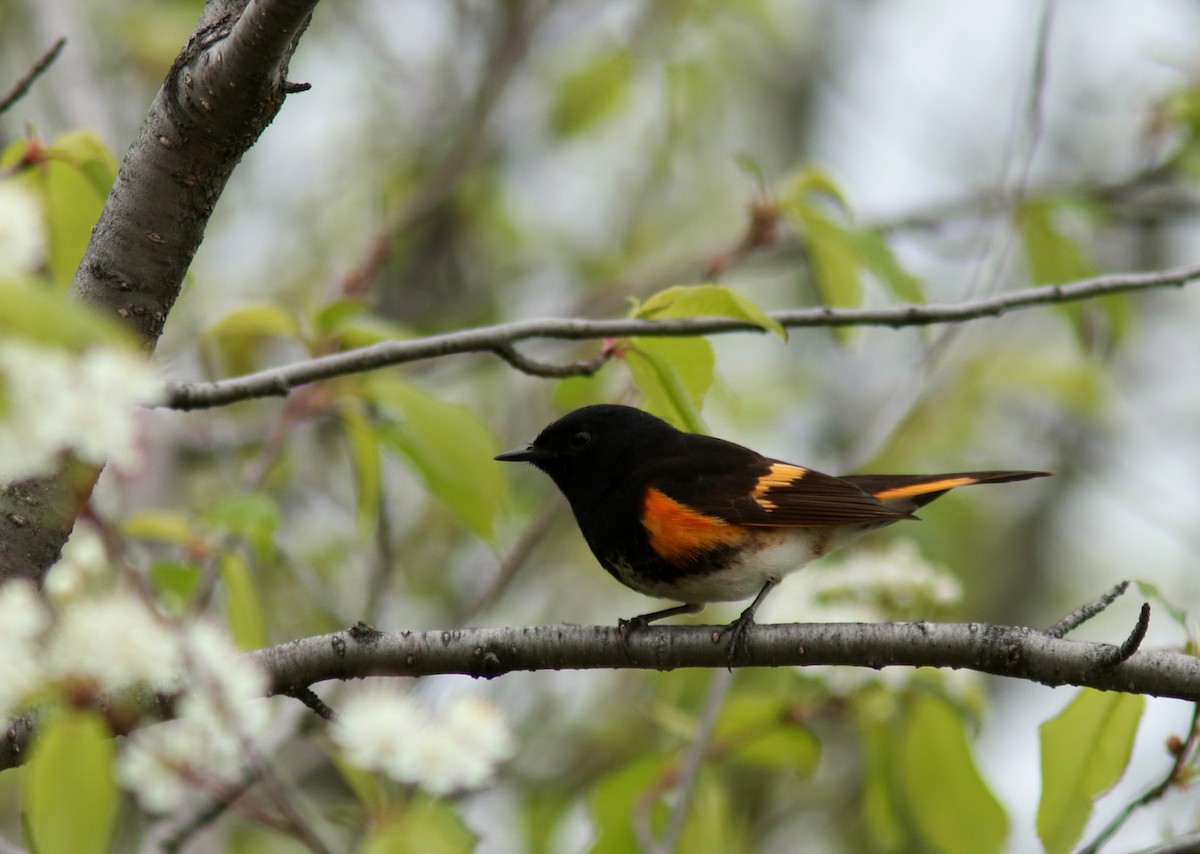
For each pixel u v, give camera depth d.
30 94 13.19
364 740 4.95
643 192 16.75
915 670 9.34
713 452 8.93
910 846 11.50
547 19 14.82
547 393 14.99
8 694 4.30
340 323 9.27
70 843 4.46
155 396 4.11
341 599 13.05
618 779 9.70
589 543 9.02
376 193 13.68
